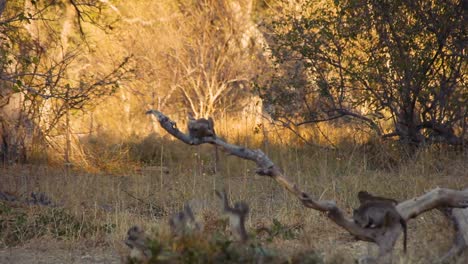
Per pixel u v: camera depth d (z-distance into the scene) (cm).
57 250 2720
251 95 7631
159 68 8144
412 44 4628
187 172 4738
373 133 5034
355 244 2623
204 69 8281
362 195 1961
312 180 4162
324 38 4944
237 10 8581
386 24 4691
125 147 5719
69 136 5400
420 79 4628
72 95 4475
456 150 4712
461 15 4531
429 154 4388
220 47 8494
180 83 8269
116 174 4894
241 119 7112
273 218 3092
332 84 4956
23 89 3975
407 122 4791
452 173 4147
